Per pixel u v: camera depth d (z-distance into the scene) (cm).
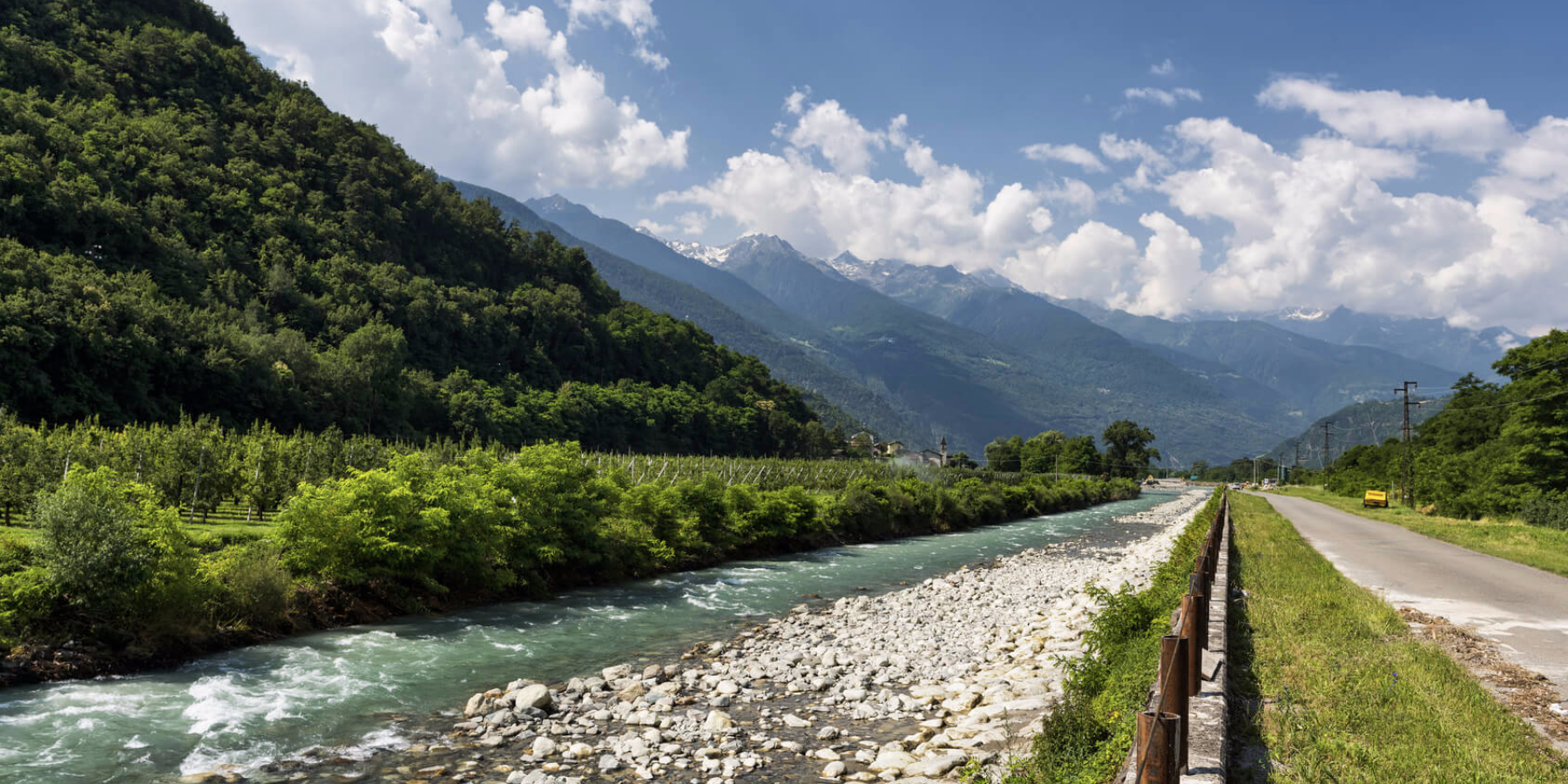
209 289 10931
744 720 1362
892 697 1493
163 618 1653
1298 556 2759
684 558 3562
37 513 1549
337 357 10369
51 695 1374
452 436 11525
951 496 6794
